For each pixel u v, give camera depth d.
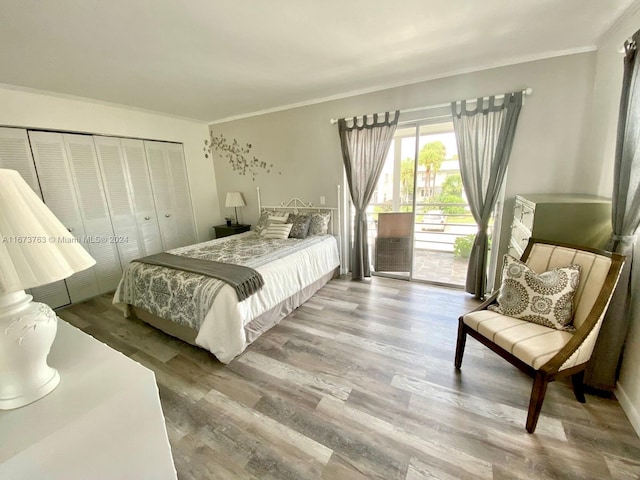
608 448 1.35
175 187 4.38
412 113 3.11
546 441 1.40
